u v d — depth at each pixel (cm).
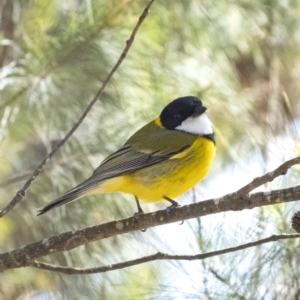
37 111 1088
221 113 1195
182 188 958
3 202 1101
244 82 1443
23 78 1037
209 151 980
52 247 768
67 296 1073
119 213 1063
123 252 1064
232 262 848
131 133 1077
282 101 1452
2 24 1082
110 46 1055
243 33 1174
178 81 1128
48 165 1061
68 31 1048
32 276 1150
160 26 1114
